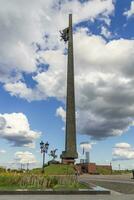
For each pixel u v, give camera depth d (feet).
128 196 87.25
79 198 81.61
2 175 113.19
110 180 162.50
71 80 272.51
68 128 261.03
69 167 225.56
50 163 243.19
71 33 286.25
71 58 278.46
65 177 113.91
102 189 99.04
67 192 92.38
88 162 323.57
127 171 345.51
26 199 78.28
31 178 110.11
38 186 106.22
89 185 116.78
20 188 99.40
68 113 264.11
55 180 111.55
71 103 266.77
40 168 223.92
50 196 85.87
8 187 101.35
